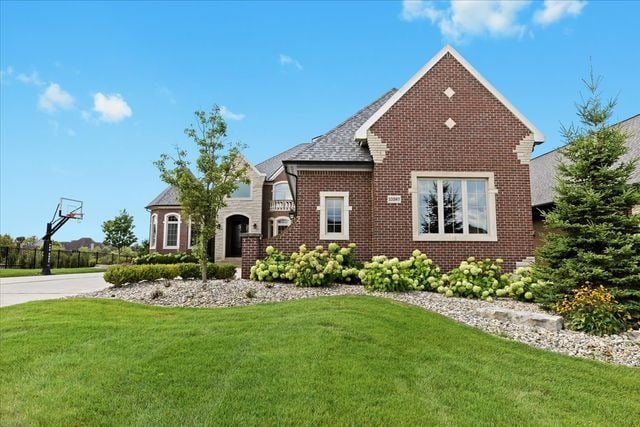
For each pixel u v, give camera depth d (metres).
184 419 3.95
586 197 9.98
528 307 10.27
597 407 4.76
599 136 10.24
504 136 13.76
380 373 5.13
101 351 5.78
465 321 8.61
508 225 13.39
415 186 13.50
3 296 13.08
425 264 12.20
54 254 34.22
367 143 14.06
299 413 4.07
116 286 12.30
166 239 36.62
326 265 11.82
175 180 11.26
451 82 13.99
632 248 9.70
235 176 11.70
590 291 8.99
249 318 7.92
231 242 35.44
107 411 4.09
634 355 7.21
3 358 5.48
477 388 4.99
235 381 4.73
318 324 7.00
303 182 14.18
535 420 4.27
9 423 3.84
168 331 6.86
